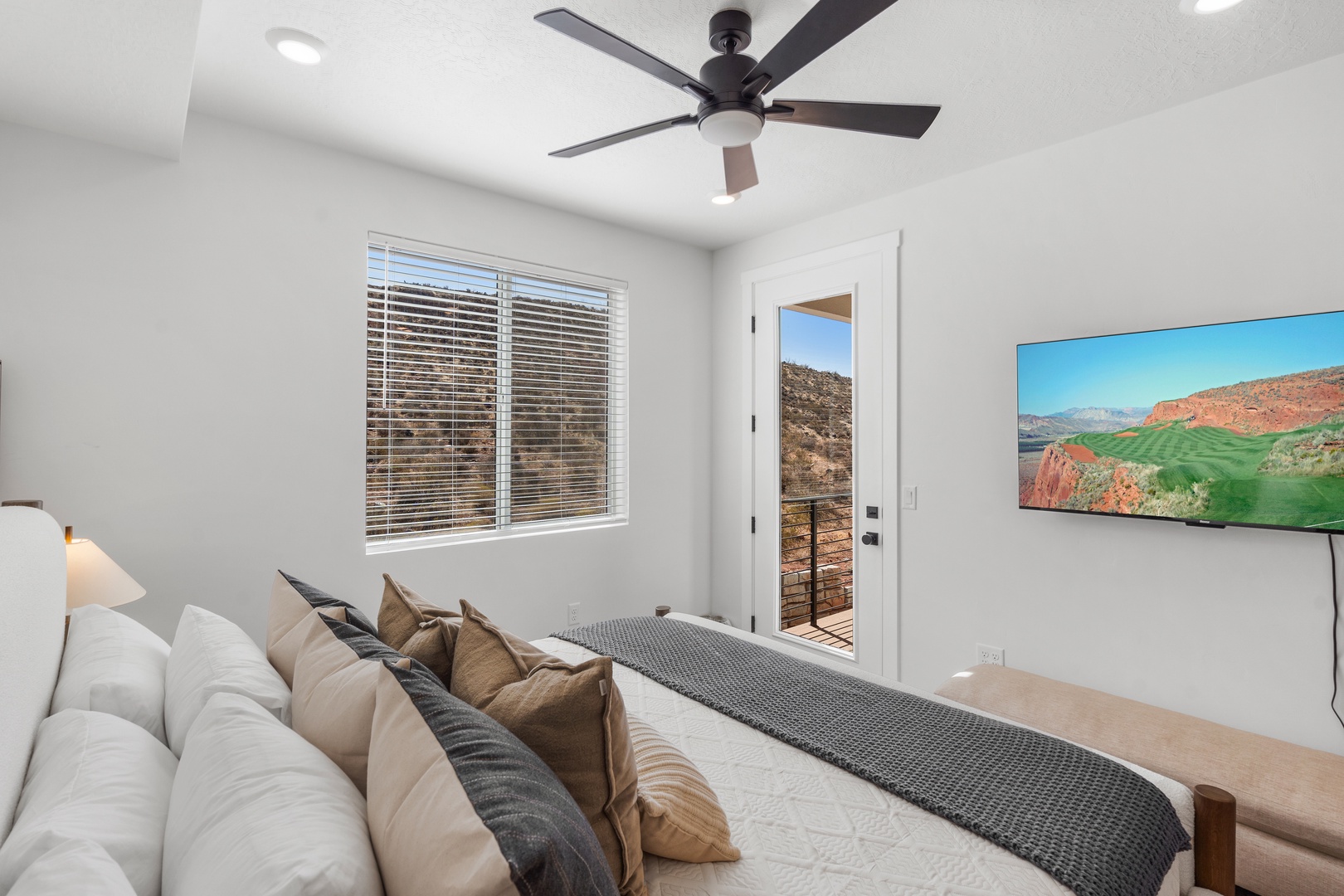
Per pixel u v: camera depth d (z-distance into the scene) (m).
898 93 2.21
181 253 2.33
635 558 3.70
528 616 3.27
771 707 1.65
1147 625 2.35
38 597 1.14
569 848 0.64
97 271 2.18
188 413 2.35
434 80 2.15
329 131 2.52
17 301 2.05
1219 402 2.11
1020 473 2.59
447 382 3.06
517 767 0.76
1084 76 2.10
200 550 2.37
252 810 0.76
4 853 0.69
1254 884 1.65
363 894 0.66
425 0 1.76
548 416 3.43
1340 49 1.94
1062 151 2.56
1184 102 2.26
